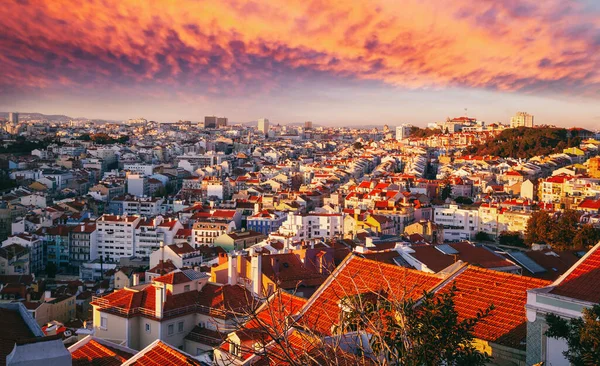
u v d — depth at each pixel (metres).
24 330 43.91
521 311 40.97
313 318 46.38
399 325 31.83
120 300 79.44
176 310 76.38
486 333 39.84
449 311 32.59
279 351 38.16
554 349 34.88
